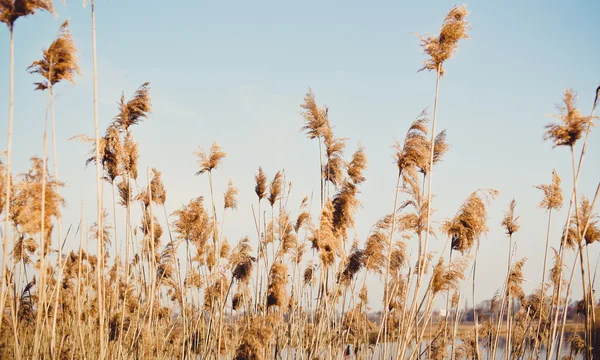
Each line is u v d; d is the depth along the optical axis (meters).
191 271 13.09
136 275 13.19
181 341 13.16
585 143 7.93
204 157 13.09
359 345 13.88
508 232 12.72
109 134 9.59
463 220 10.18
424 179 10.61
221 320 11.67
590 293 8.55
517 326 15.27
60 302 11.23
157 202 12.52
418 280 9.18
